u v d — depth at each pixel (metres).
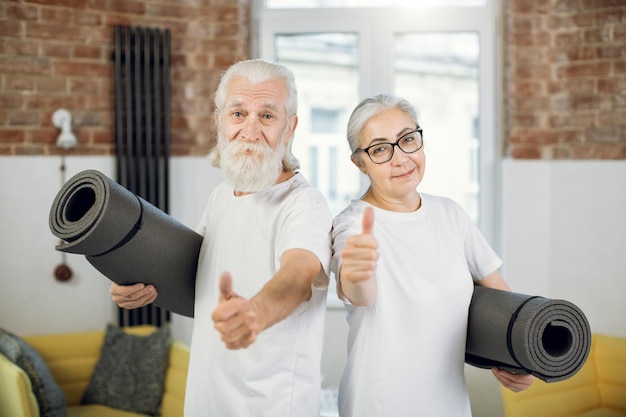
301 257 1.55
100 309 4.10
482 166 4.30
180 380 3.63
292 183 1.77
